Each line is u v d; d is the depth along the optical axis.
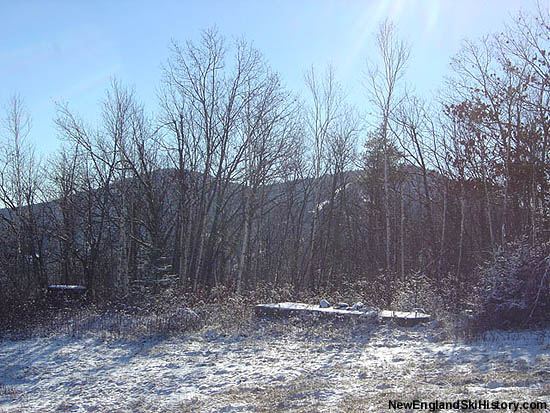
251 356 12.05
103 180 27.62
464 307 15.23
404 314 14.96
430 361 9.95
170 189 30.36
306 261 35.69
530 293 12.62
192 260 26.02
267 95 26.97
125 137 26.86
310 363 10.85
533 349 9.95
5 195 28.73
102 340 15.17
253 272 35.31
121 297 22.03
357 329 14.02
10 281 25.03
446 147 26.77
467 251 25.70
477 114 23.08
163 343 14.27
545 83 19.80
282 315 16.22
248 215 28.06
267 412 7.52
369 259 33.53
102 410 8.98
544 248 13.44
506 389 7.21
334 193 34.53
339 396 7.92
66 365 12.75
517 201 23.64
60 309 20.12
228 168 27.45
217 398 8.76
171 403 8.90
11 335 16.64
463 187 25.05
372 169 34.34
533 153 20.44
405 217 32.00
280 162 29.03
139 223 26.98
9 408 9.73
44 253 30.61
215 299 19.86
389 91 24.66
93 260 27.47
